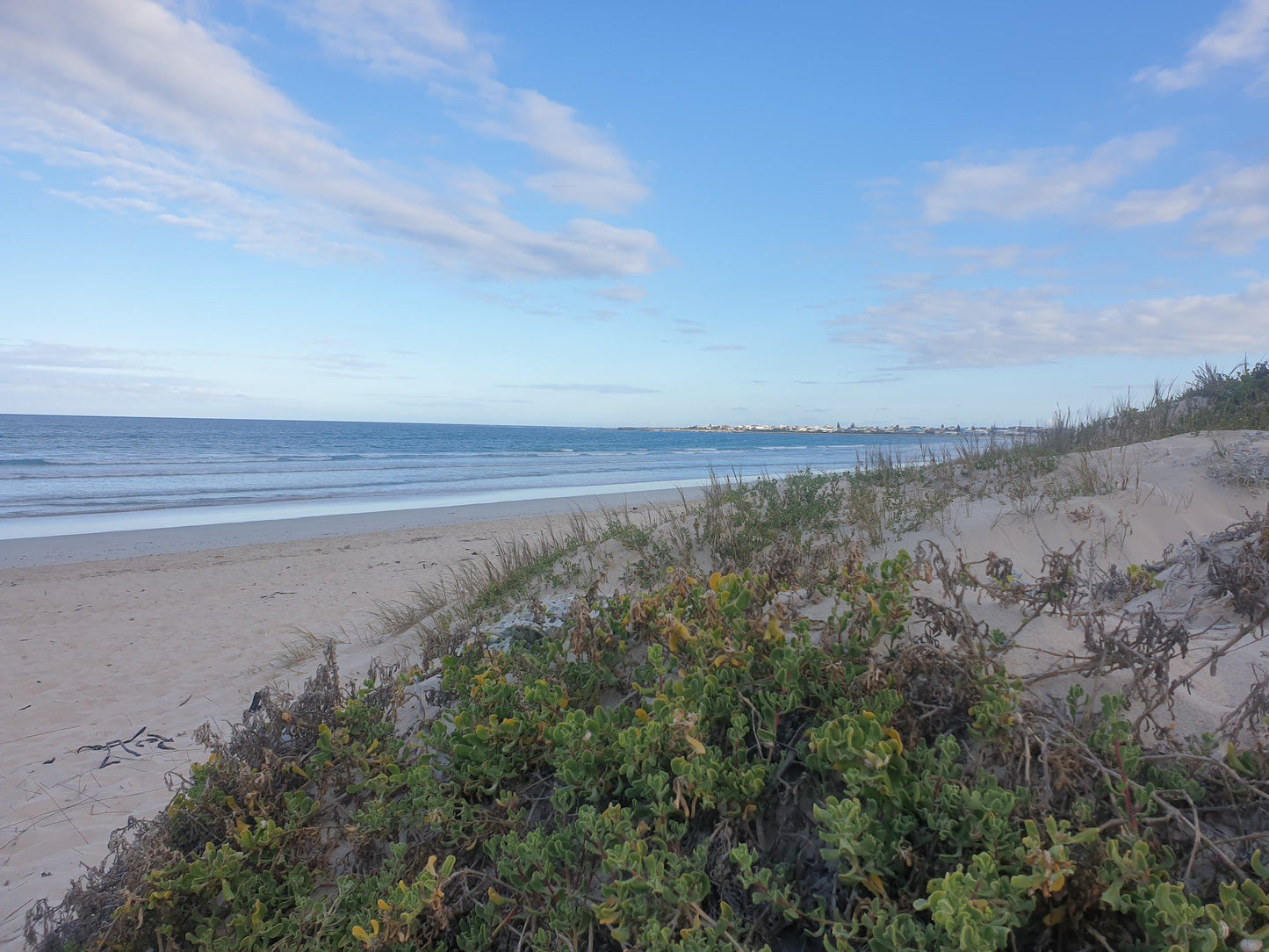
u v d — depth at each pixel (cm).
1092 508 642
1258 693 209
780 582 343
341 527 1697
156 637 812
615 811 220
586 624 327
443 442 7544
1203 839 179
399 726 361
